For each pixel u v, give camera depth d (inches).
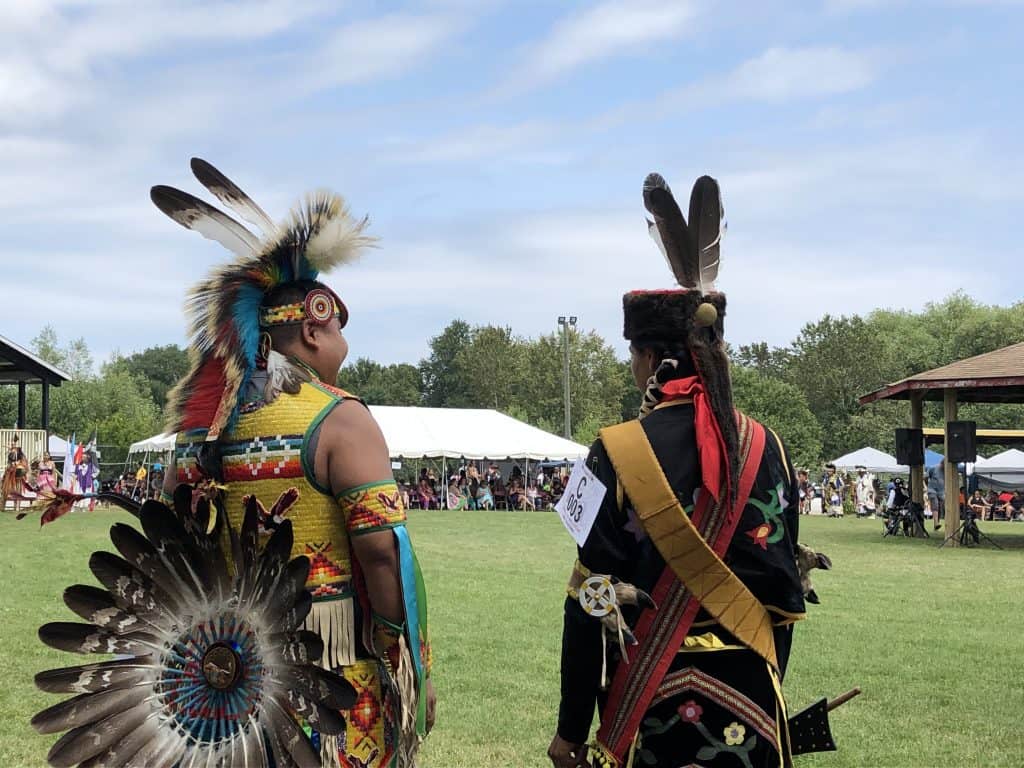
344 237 102.7
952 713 226.5
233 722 91.1
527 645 296.0
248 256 102.9
